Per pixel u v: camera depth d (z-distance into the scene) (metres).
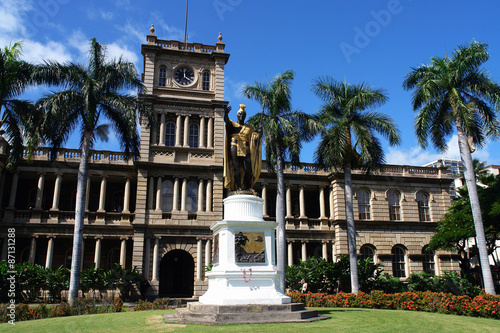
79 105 25.69
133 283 32.31
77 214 23.61
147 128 27.19
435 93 26.12
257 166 13.68
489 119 26.41
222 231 12.19
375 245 40.00
